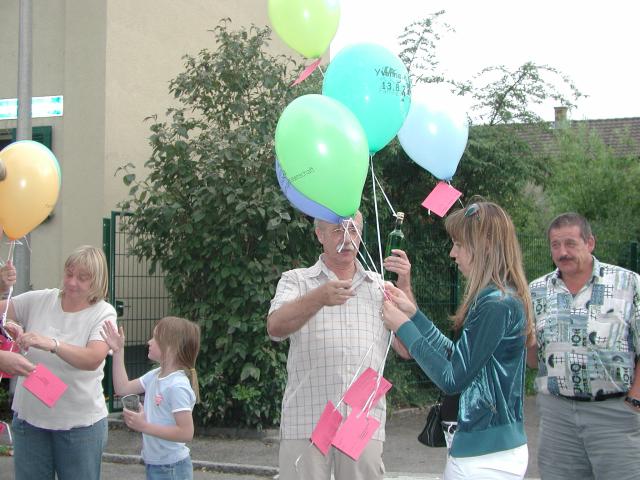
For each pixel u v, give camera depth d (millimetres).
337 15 3764
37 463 3492
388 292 2938
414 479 5742
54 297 3660
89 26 8883
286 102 7445
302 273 3361
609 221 12836
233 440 6887
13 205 3537
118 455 6289
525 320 2697
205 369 6996
